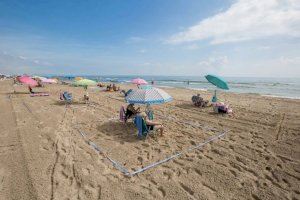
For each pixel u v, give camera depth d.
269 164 4.93
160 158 5.26
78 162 5.03
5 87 26.83
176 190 3.91
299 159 5.19
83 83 12.06
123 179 4.30
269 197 3.71
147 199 3.65
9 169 4.63
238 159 5.21
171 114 10.46
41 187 3.96
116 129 7.68
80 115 10.02
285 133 7.30
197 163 5.00
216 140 6.58
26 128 7.74
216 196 3.74
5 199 3.61
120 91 21.23
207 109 11.77
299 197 3.71
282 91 27.89
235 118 9.55
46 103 13.56
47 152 5.58
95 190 3.91
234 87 36.38
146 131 6.61
